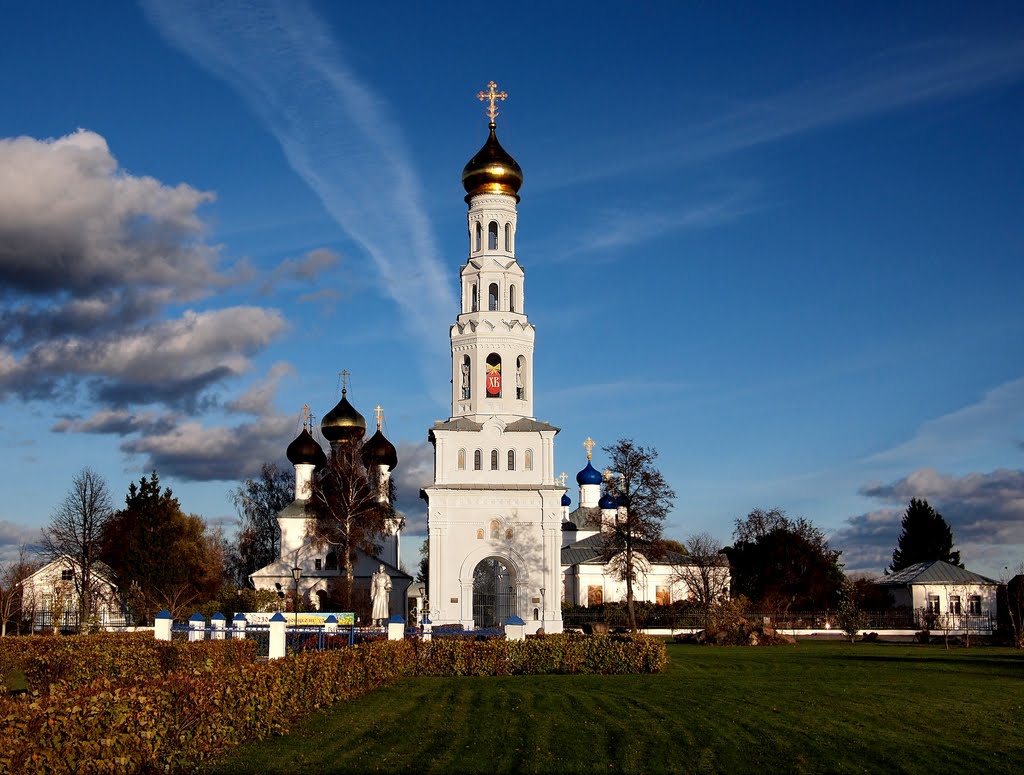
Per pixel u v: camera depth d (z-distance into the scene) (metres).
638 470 91.75
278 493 135.00
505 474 89.56
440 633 56.25
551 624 86.44
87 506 94.94
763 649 71.00
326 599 99.12
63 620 94.44
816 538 116.38
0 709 19.33
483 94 96.75
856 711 34.00
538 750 26.97
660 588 120.62
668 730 30.08
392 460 119.88
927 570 115.81
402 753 26.47
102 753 20.12
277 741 27.77
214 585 110.75
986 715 33.50
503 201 94.94
